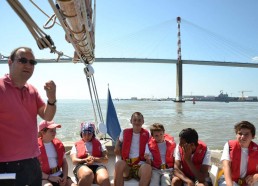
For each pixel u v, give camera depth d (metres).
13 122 1.92
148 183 3.50
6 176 1.60
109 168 4.27
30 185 2.00
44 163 3.32
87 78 4.28
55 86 2.03
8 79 1.97
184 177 3.30
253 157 3.13
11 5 1.65
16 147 1.93
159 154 3.81
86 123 3.87
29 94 2.07
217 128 18.39
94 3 3.00
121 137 3.98
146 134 3.90
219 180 3.33
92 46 3.45
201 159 3.46
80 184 3.37
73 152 3.81
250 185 3.03
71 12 2.09
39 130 3.39
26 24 1.87
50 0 1.71
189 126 19.36
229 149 3.22
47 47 2.18
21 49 1.95
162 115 30.03
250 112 38.84
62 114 29.86
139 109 43.66
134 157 3.80
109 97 5.11
